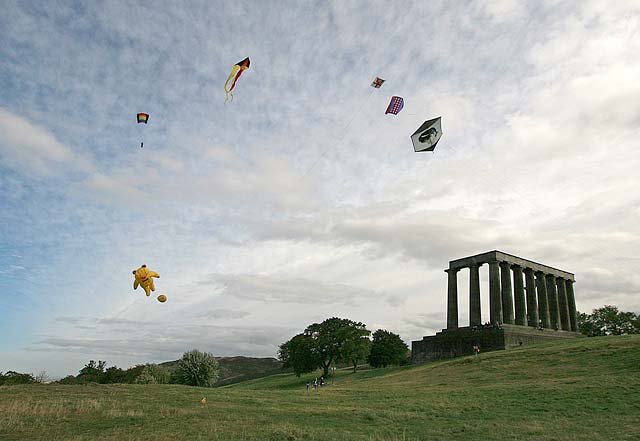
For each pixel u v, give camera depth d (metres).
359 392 57.88
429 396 49.56
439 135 33.62
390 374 91.75
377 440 28.52
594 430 29.00
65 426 33.88
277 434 30.25
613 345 66.81
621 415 33.16
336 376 114.50
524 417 34.75
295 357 115.38
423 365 95.06
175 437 29.73
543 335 102.00
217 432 31.14
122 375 129.12
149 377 102.19
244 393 58.16
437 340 104.88
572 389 43.88
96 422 35.38
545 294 113.94
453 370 72.56
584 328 133.75
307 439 28.84
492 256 105.31
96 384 63.03
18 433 31.34
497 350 90.44
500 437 28.53
